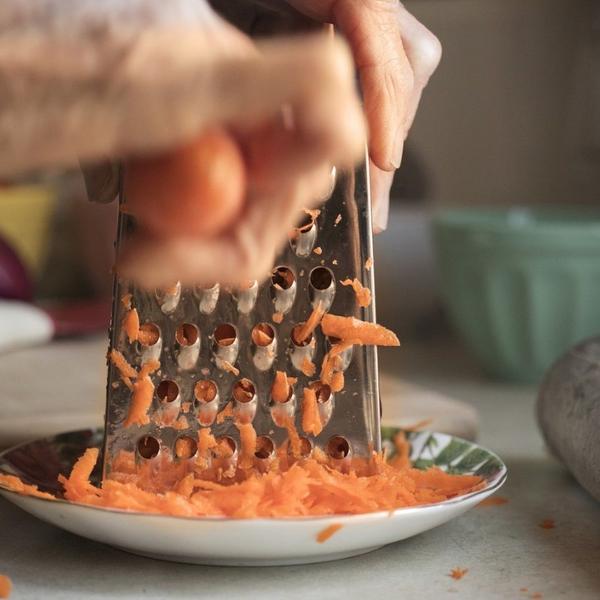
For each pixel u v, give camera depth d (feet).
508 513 2.12
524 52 4.34
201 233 1.34
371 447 1.94
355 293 1.94
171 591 1.76
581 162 4.26
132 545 1.77
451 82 4.45
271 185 1.33
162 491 1.93
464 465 2.06
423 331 4.18
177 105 1.26
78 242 4.39
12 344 3.36
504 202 4.43
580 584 1.81
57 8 1.28
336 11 1.91
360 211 1.93
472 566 1.87
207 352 1.95
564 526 2.06
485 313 3.25
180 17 1.30
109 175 1.87
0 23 1.28
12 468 2.02
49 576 1.81
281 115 1.28
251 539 1.72
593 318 3.20
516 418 2.88
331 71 1.23
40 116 1.27
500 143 4.42
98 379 2.97
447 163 4.50
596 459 2.02
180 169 1.32
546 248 3.13
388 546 1.94
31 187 4.32
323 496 1.87
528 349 3.24
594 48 4.14
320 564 1.86
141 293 1.93
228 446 1.95
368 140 1.91
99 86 1.26
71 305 4.00
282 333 1.95
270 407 1.95
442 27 4.43
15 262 3.70
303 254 1.95
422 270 3.95
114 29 1.27
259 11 2.04
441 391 3.22
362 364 1.95
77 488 1.91
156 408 1.94
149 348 1.93
